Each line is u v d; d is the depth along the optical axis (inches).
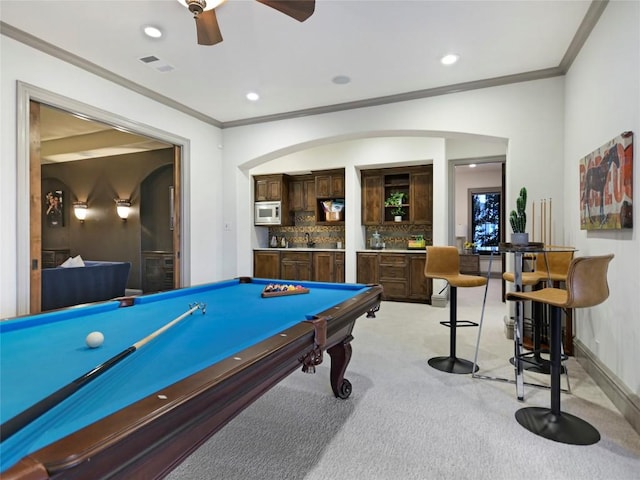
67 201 294.2
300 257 257.8
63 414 31.1
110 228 278.2
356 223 246.4
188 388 33.9
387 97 164.2
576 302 73.4
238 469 65.3
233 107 180.2
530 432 76.9
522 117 143.5
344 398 93.4
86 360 46.3
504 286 226.2
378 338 149.2
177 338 56.1
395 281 233.0
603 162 94.2
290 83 151.6
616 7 89.5
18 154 113.5
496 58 129.9
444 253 123.1
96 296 175.6
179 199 182.5
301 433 77.2
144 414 28.9
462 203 390.0
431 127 158.2
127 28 111.6
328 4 99.0
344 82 150.3
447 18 106.0
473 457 68.4
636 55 79.1
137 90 154.6
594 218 100.9
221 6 99.7
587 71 111.0
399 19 106.3
